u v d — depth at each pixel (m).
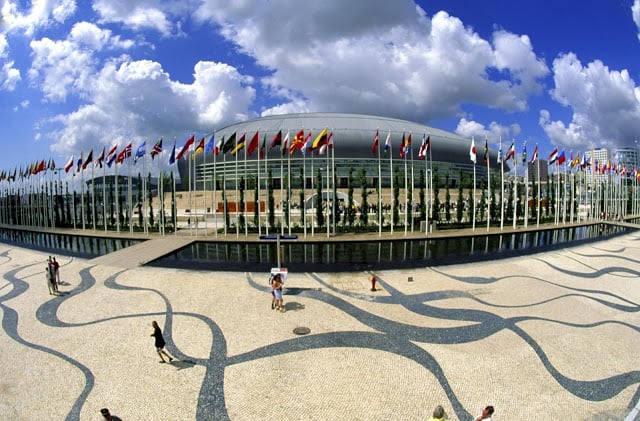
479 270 26.14
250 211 64.69
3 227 62.78
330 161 75.81
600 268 27.02
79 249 37.50
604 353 14.00
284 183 72.12
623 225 59.59
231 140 40.75
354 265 27.84
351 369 12.65
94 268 26.84
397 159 81.12
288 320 16.88
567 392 11.48
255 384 11.74
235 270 26.16
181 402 10.83
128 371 12.55
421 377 12.16
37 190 62.19
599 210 75.81
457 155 90.31
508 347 14.34
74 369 12.72
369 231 47.84
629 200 91.44
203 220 61.06
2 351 14.09
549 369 12.79
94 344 14.58
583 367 12.97
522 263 28.30
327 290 21.42
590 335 15.53
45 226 58.62
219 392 11.32
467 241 41.12
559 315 17.69
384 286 22.23
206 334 15.40
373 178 79.00
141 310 18.19
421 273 25.33
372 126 84.75
